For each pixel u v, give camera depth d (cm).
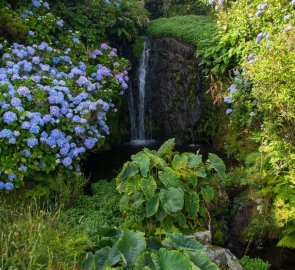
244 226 485
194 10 1099
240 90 592
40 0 681
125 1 856
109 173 628
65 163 480
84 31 744
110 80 656
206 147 756
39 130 473
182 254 306
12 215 409
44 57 596
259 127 579
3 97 461
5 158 454
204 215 460
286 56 466
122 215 471
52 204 480
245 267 422
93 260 335
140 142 829
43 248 342
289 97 452
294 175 448
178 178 455
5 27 594
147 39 855
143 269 300
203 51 742
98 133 531
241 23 679
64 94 515
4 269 319
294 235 452
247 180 505
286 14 617
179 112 805
